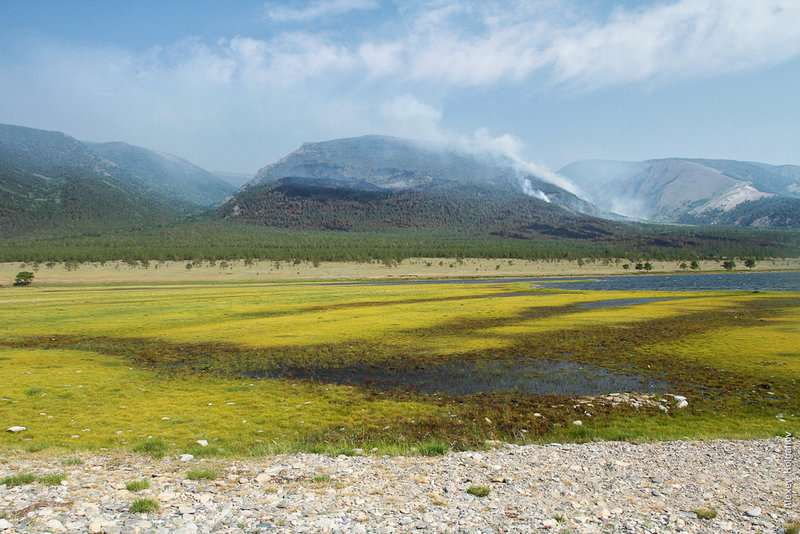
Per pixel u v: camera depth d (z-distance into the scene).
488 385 30.88
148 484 13.70
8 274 181.50
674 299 88.44
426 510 12.16
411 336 48.91
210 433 21.09
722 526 11.17
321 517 11.56
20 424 21.55
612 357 38.41
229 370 35.56
